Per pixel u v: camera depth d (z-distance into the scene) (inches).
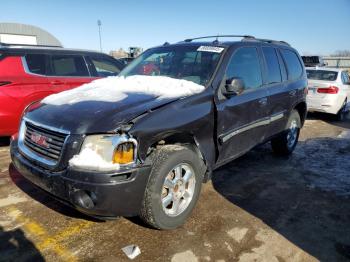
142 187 109.2
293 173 196.5
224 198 156.9
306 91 233.8
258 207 149.3
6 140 242.5
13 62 217.6
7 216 133.6
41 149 115.9
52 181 107.1
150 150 114.9
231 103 148.3
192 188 129.4
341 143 280.4
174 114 120.2
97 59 264.8
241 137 160.7
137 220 132.9
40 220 131.1
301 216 142.7
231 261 109.9
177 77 154.9
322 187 176.2
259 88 174.4
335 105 384.8
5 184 163.5
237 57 161.8
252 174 191.8
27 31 982.4
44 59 231.9
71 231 124.2
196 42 173.9
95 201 101.8
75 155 105.0
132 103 119.7
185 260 109.4
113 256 110.2
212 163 142.3
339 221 139.7
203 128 132.4
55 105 127.4
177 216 124.3
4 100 207.2
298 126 234.7
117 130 105.1
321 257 114.4
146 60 177.6
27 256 109.3
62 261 107.3
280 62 203.6
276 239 123.8
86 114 112.7
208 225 131.3
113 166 102.3
